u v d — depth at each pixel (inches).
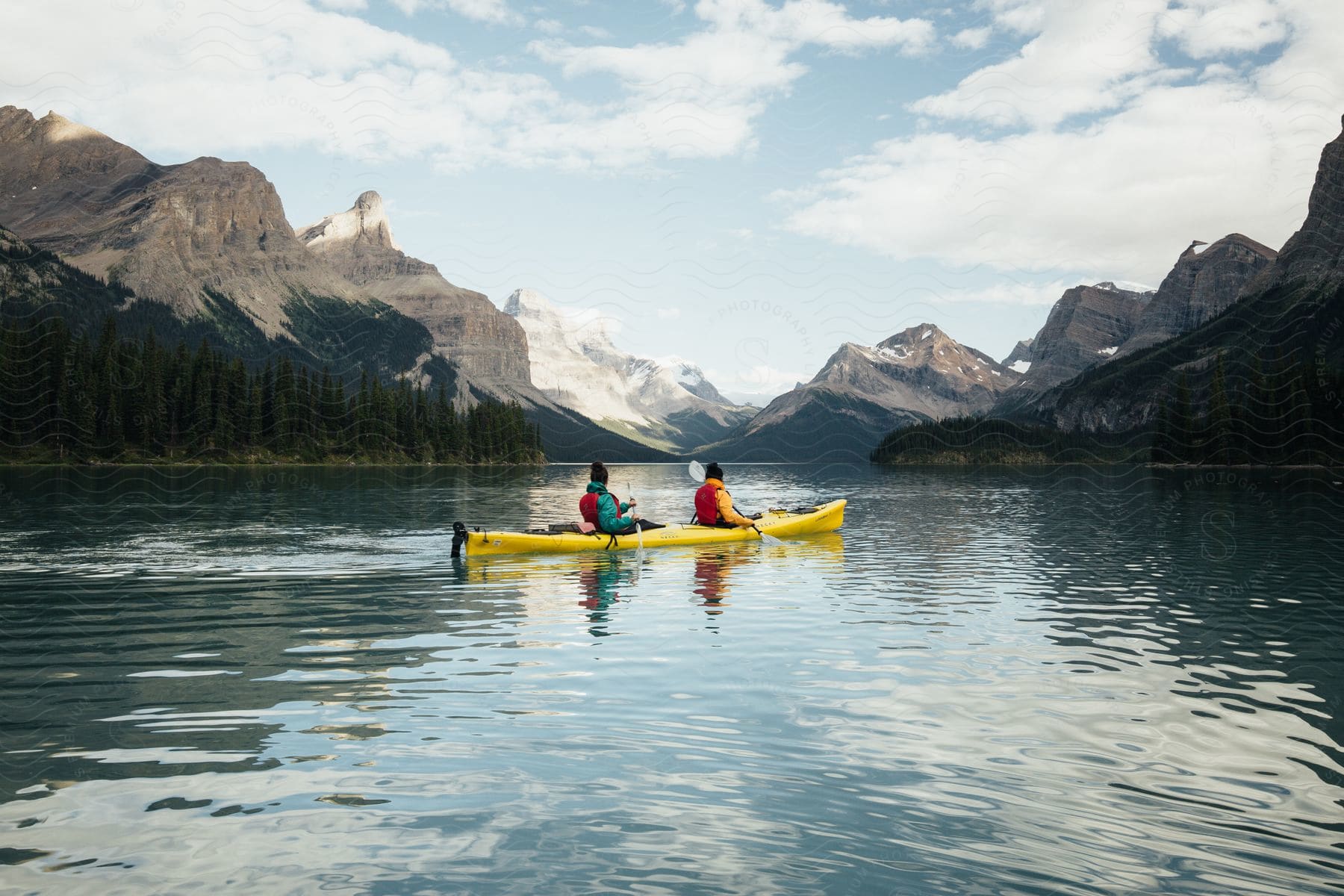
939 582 625.0
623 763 255.9
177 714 306.2
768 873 187.5
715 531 898.7
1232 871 191.9
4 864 189.3
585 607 524.1
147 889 178.1
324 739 277.6
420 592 577.0
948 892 179.9
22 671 369.7
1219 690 341.7
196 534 958.4
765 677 357.1
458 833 207.0
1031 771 253.1
